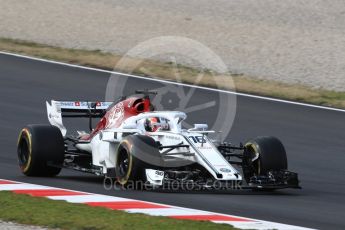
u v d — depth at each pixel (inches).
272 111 2546.8
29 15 4055.1
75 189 1541.6
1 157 1921.8
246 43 3597.4
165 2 4443.9
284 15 4160.9
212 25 3922.2
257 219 1299.2
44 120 2353.6
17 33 3666.3
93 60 3184.1
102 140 1625.2
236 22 3996.1
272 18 4092.0
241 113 2514.8
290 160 1985.7
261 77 3043.8
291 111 2549.2
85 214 1264.8
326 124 2401.6
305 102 2684.5
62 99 2618.1
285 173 1545.3
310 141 2202.3
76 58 3206.2
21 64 3078.2
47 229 1192.8
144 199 1434.5
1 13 4084.6
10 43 3440.0
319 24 3986.2
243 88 2839.6
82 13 4126.5
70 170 1838.1
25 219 1246.3
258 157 1572.3
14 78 2866.6
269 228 1213.7
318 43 3617.1
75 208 1312.7
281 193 1590.8
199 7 4325.8
